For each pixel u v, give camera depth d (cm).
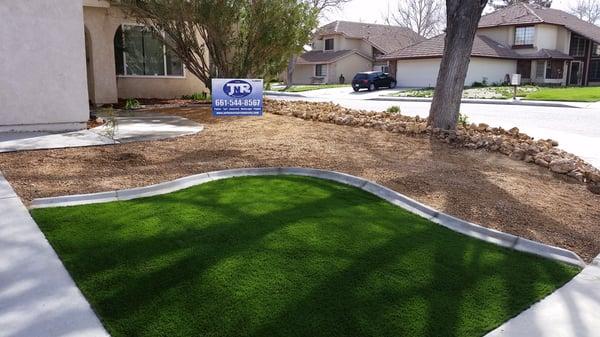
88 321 283
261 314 297
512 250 415
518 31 3622
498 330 297
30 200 473
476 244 421
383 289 334
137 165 627
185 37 1364
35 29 838
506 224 471
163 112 1238
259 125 974
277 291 323
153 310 296
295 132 886
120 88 1557
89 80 1439
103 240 387
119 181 546
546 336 292
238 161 661
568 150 879
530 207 523
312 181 574
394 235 424
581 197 579
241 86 945
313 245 392
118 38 1529
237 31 1345
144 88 1598
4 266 342
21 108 845
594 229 477
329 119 1012
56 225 415
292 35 1379
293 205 483
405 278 351
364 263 368
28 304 296
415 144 804
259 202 489
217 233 406
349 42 4588
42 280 325
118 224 420
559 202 551
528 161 721
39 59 849
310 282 337
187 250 373
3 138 787
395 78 3678
